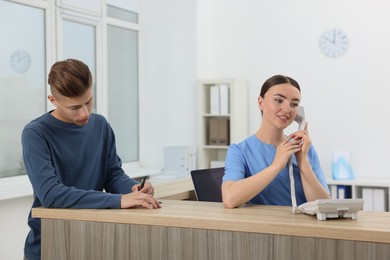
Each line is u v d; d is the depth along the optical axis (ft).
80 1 16.94
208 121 19.17
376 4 17.22
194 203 6.66
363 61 17.42
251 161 6.83
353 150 17.57
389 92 17.16
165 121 19.70
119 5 18.94
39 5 15.48
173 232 5.66
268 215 5.67
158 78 19.74
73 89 6.29
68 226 6.20
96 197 6.23
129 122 19.69
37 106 15.60
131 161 19.74
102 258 6.03
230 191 6.20
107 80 18.54
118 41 19.11
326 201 5.27
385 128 17.22
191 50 19.10
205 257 5.52
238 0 19.10
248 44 19.01
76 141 7.04
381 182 16.21
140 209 6.15
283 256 5.17
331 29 17.75
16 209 14.51
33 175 6.49
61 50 16.30
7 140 14.67
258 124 18.95
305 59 18.16
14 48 14.84
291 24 18.33
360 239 4.84
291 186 6.01
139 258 5.83
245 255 5.34
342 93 17.69
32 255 7.00
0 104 14.46
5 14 14.56
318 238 5.02
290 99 6.57
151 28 19.75
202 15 19.19
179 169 18.28
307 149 6.41
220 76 19.49
